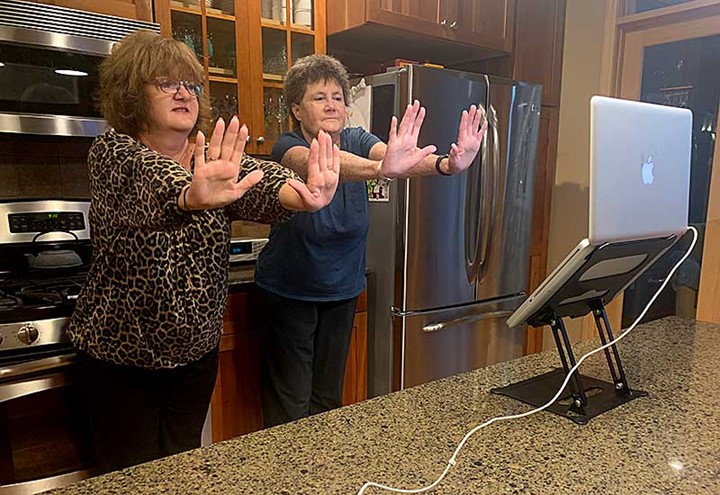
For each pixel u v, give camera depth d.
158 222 0.98
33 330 1.42
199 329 1.28
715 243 2.51
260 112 2.20
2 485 1.43
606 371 1.10
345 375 2.30
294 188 0.94
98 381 1.32
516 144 2.46
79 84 1.65
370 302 2.33
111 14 1.74
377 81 2.19
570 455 0.76
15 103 1.57
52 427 1.50
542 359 1.19
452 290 2.34
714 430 0.84
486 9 2.62
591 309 1.05
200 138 0.99
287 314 1.79
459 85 2.19
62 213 1.89
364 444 0.78
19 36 1.50
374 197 2.25
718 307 2.53
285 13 2.25
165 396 1.35
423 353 2.29
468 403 0.94
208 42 2.07
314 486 0.67
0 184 1.93
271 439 0.80
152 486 0.67
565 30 2.98
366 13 2.22
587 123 2.93
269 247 1.84
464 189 2.29
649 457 0.75
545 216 3.03
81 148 2.06
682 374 1.08
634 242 0.92
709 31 2.47
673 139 0.95
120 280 1.22
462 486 0.68
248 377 1.96
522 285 2.65
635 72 2.77
